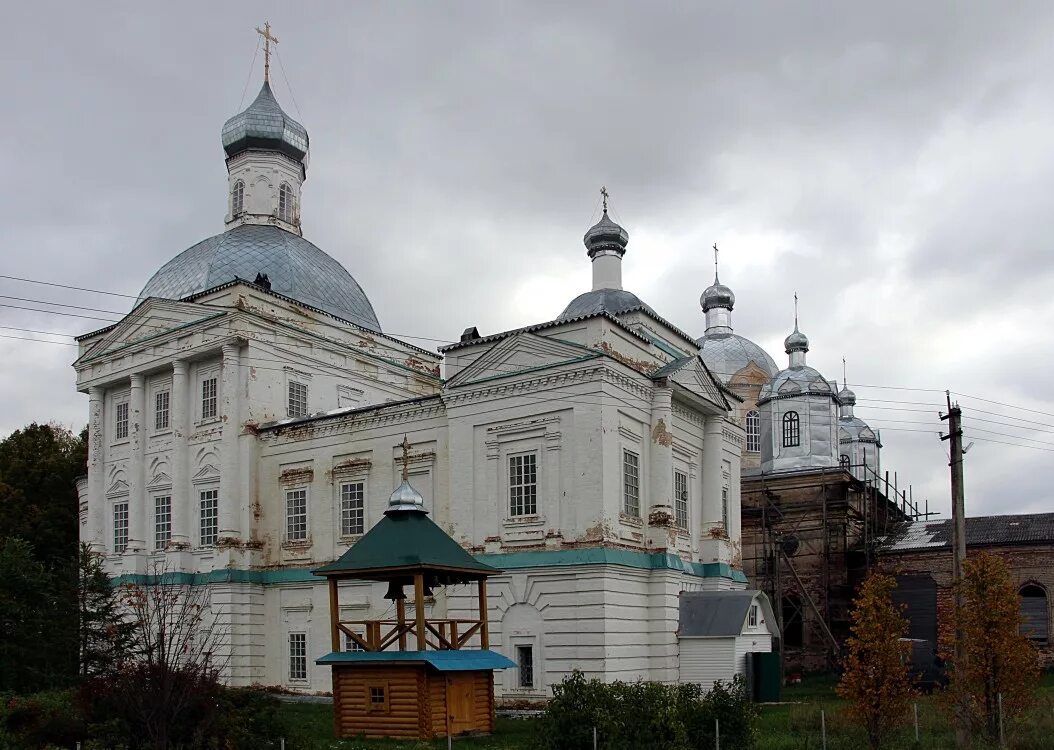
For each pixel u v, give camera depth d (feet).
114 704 74.84
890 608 81.56
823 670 191.93
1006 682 85.66
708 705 80.28
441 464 140.26
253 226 194.49
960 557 92.53
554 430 127.65
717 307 253.85
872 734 80.53
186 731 73.97
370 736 95.04
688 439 148.77
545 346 130.41
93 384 184.44
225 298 165.27
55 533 215.10
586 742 75.92
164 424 173.37
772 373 243.81
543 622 124.16
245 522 157.69
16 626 121.19
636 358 135.85
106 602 136.98
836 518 201.36
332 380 175.83
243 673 152.05
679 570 134.41
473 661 97.25
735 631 128.36
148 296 187.73
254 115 197.67
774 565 197.06
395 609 141.08
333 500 151.33
